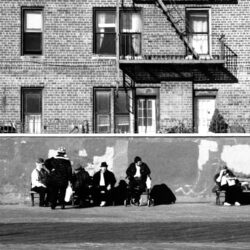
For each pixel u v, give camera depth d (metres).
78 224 19.62
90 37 29.67
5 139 27.02
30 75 29.56
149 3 29.83
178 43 29.77
